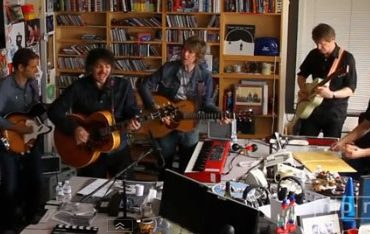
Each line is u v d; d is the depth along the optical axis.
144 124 4.87
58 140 4.46
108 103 4.39
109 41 6.47
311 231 2.66
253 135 6.44
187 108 4.84
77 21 6.49
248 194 3.14
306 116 5.22
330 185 3.35
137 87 5.07
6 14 5.25
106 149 4.33
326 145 4.28
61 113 4.34
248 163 3.90
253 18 6.39
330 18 6.42
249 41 6.32
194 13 6.29
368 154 3.69
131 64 6.50
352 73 5.20
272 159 3.71
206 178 3.53
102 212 3.17
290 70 6.52
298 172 3.53
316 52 5.30
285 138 4.40
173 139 4.90
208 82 4.93
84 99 4.36
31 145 4.70
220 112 4.70
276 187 3.32
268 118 6.50
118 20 6.46
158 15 6.43
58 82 6.58
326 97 5.11
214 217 2.58
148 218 2.99
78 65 6.56
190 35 6.34
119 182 3.58
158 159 4.48
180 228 2.83
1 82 4.56
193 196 2.72
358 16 6.37
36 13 6.00
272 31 6.39
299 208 2.74
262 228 2.69
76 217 3.08
